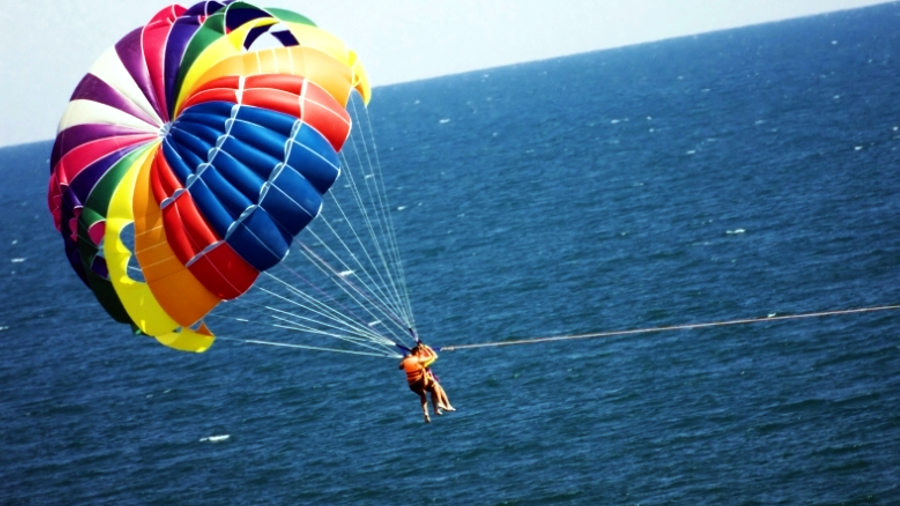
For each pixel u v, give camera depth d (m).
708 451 120.75
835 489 108.75
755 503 108.50
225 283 70.12
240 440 148.38
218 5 76.62
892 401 125.44
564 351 162.88
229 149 69.06
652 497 112.69
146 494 135.75
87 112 71.00
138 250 68.88
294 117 70.88
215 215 68.62
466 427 138.50
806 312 164.50
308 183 70.81
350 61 78.38
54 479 145.38
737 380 139.12
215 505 128.75
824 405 127.38
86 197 69.19
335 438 142.88
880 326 150.75
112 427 163.00
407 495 122.69
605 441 127.38
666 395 137.88
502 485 120.88
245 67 71.62
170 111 72.44
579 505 113.75
